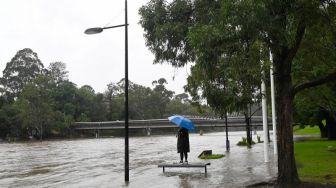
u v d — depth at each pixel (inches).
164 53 780.6
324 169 730.8
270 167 816.9
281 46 518.6
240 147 1667.1
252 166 848.9
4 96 5123.0
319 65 828.6
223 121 4448.8
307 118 1841.8
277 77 566.3
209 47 494.6
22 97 4532.5
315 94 1109.7
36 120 4439.0
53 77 5836.6
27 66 5718.5
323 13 519.2
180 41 747.4
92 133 5418.3
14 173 994.1
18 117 4424.2
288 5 466.3
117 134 5669.3
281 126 558.6
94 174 868.6
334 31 563.5
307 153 1090.7
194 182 644.1
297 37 534.3
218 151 1398.9
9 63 5728.3
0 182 804.0
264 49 521.7
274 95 958.4
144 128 5191.9
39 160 1438.2
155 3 762.8
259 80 562.6
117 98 5880.9
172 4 743.7
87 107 5487.2
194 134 4955.7
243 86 565.3
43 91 4512.8
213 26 493.7
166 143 2618.1
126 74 721.6
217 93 583.2
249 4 437.4
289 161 551.2
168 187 605.0
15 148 2657.5
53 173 948.0
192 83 709.9
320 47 633.6
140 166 990.4
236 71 519.8
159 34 740.7
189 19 737.0
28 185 736.3
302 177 634.8
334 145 1405.0
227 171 774.5
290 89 560.7
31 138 4613.7
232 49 498.0
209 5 629.9
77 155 1665.8
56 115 4722.0
